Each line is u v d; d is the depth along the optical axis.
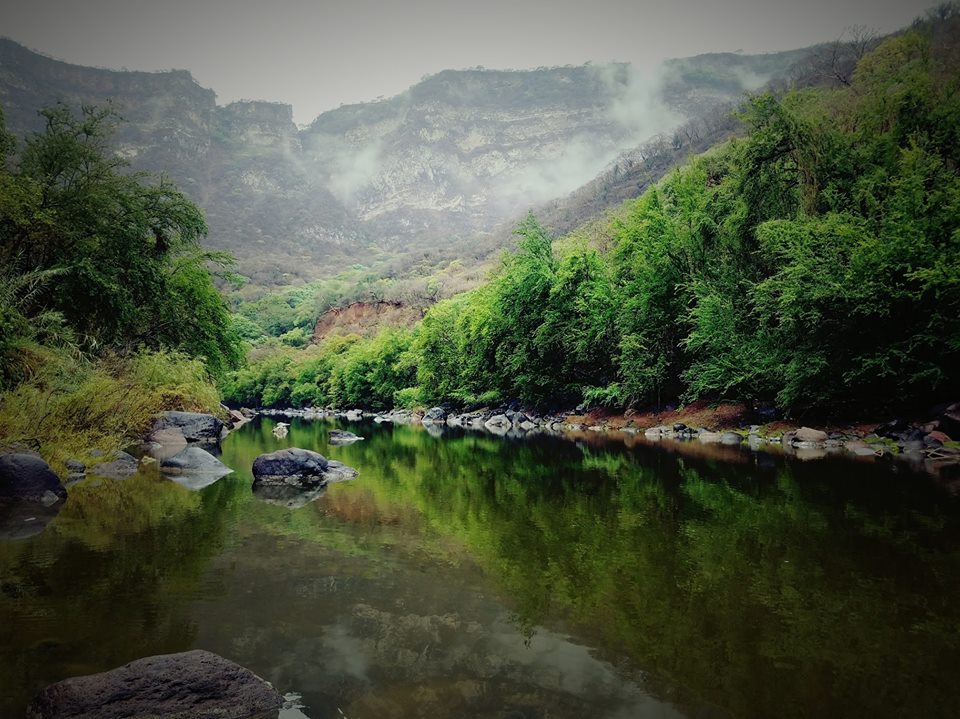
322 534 7.92
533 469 14.91
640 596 5.36
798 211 22.08
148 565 6.47
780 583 5.64
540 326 35.72
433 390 51.03
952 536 7.18
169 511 9.63
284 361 96.31
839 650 4.19
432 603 5.25
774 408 21.59
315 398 83.50
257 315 137.62
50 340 18.48
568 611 5.01
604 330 31.12
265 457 13.70
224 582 5.86
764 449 17.31
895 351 16.86
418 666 4.01
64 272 22.62
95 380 17.11
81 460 15.25
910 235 16.23
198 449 15.76
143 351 24.45
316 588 5.65
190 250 31.48
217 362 34.25
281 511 9.61
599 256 35.59
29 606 5.20
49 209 22.19
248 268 188.62
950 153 18.98
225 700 3.57
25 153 24.05
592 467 14.95
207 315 33.12
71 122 24.97
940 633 4.45
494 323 40.19
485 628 4.67
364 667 4.00
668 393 28.14
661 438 22.50
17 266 21.98
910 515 8.32
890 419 17.89
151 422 23.30
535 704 3.50
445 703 3.52
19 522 8.79
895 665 3.96
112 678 3.61
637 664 4.02
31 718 3.40
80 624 4.79
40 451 14.21
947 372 16.58
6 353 15.45
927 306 16.75
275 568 6.31
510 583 5.77
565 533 7.87
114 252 25.66
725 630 4.59
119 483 12.95
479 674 3.89
